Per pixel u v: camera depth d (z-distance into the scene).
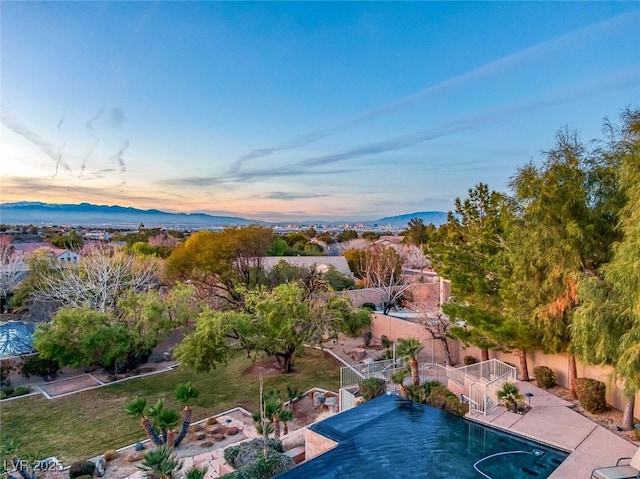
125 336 25.94
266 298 24.70
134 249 50.56
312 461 12.12
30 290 37.72
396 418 14.91
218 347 22.55
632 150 12.11
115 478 14.15
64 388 24.09
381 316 31.22
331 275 41.34
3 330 27.83
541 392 16.95
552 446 12.49
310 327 23.97
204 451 15.79
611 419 14.17
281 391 22.03
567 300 14.29
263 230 36.59
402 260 45.84
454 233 20.78
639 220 10.46
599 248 14.01
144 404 14.18
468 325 20.27
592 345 12.17
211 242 34.12
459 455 12.30
